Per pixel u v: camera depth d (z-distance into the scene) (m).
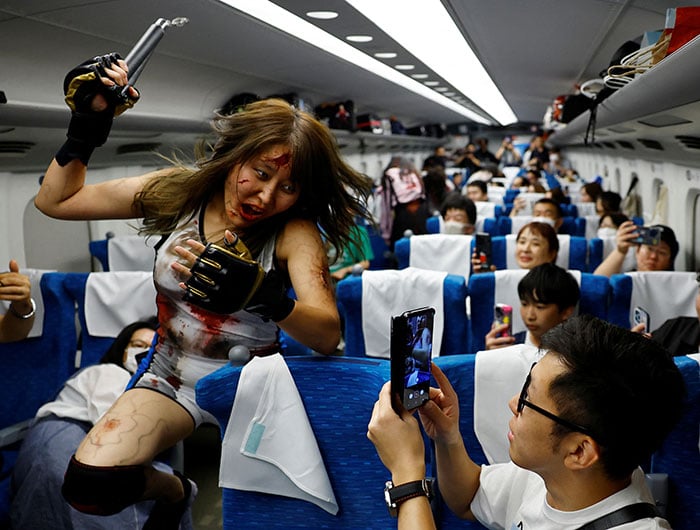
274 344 2.10
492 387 1.89
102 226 5.43
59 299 3.47
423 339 1.40
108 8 3.10
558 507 1.36
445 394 1.63
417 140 15.03
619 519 1.27
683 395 1.27
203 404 1.82
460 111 14.23
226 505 1.92
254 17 3.70
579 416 1.24
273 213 1.89
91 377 2.99
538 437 1.30
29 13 2.92
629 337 1.28
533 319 2.95
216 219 1.98
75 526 2.57
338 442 1.85
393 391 1.36
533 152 18.28
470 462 1.68
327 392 1.83
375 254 7.32
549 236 4.27
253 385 1.80
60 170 2.00
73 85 1.88
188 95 5.10
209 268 1.60
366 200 2.11
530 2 3.49
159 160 5.85
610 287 3.53
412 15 3.82
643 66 3.42
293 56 5.04
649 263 4.38
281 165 1.82
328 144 1.90
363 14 3.70
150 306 3.57
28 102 3.50
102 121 1.96
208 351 1.98
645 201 8.58
